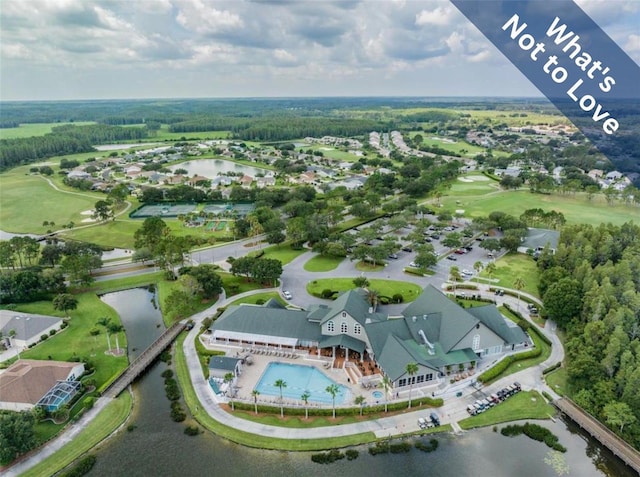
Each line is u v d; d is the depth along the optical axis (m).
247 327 111.44
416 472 74.69
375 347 100.00
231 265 154.25
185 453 78.62
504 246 174.12
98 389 94.88
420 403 89.50
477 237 195.12
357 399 86.31
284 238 184.12
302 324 110.88
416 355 95.12
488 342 104.56
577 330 106.75
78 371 98.94
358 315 106.31
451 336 102.81
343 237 177.88
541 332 115.50
